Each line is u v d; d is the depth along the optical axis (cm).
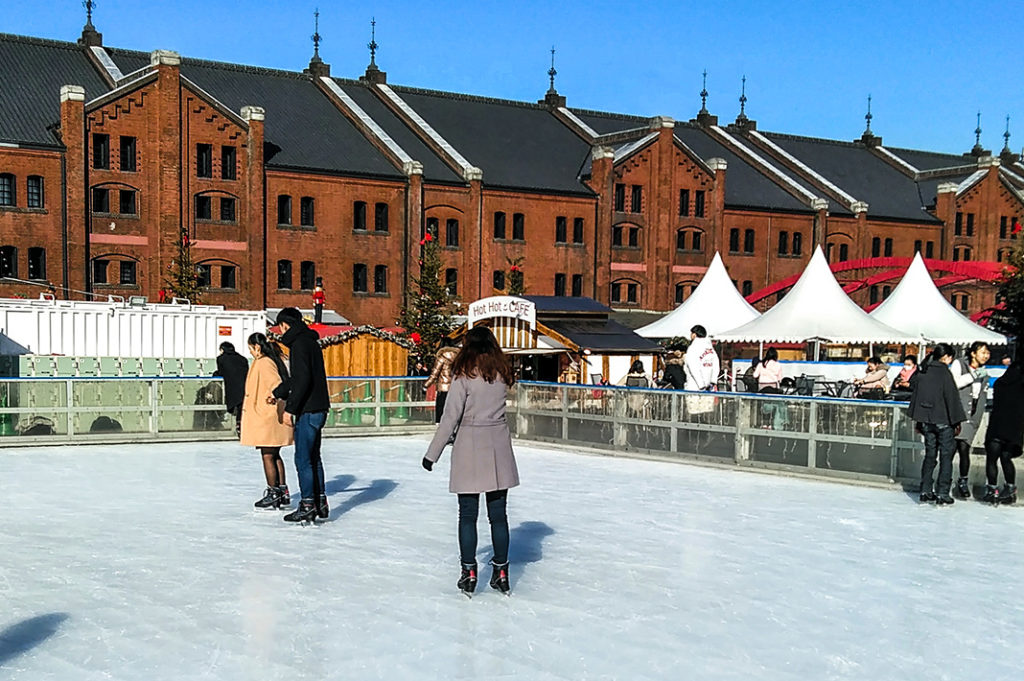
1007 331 3148
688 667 558
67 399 1566
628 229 5444
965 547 886
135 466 1345
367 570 762
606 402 1588
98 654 561
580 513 1031
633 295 5494
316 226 4581
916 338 2153
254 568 762
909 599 710
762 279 5788
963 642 615
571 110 6475
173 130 4216
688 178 5556
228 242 4369
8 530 896
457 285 4944
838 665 568
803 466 1317
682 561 813
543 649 583
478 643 591
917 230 6256
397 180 4750
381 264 4741
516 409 1784
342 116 5303
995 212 6381
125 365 2316
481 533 912
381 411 1850
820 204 5912
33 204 3997
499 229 5084
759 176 6294
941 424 1091
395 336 2495
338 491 1152
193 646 577
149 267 4222
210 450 1538
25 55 4669
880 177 6888
